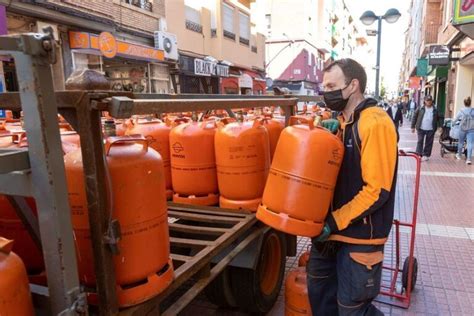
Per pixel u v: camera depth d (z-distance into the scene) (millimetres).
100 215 1656
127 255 1795
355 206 2203
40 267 2057
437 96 24719
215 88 20156
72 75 1744
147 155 1873
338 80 2346
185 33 17078
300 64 36500
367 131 2166
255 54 25375
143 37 14148
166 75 15688
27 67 1355
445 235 5238
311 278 2695
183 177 3346
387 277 4059
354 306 2367
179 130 3334
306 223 2289
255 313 3369
